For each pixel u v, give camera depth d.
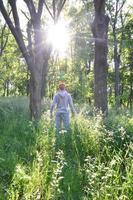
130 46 40.19
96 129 9.38
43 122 11.47
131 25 40.03
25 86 71.62
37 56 14.98
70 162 7.84
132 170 6.17
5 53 50.88
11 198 5.45
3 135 10.51
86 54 50.91
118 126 10.06
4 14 14.27
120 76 51.16
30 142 9.47
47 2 27.42
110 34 39.66
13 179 6.33
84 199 5.66
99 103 16.17
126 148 8.55
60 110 12.18
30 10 15.31
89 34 43.25
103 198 5.32
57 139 9.45
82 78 52.03
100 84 16.22
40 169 6.85
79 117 12.16
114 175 6.01
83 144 8.89
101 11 16.20
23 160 7.86
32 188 5.75
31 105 14.78
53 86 59.19
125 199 5.45
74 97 49.53
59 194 5.85
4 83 69.94
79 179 6.70
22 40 14.66
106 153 8.03
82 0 30.70
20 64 57.22
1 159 7.31
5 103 18.06
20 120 12.95
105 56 16.28
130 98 51.19
